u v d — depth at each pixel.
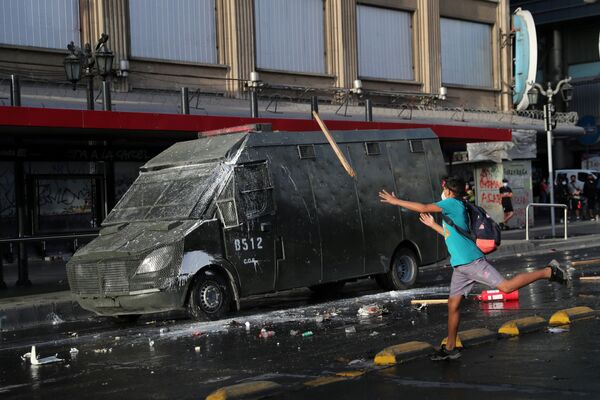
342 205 14.09
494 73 36.81
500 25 36.91
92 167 23.09
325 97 29.70
